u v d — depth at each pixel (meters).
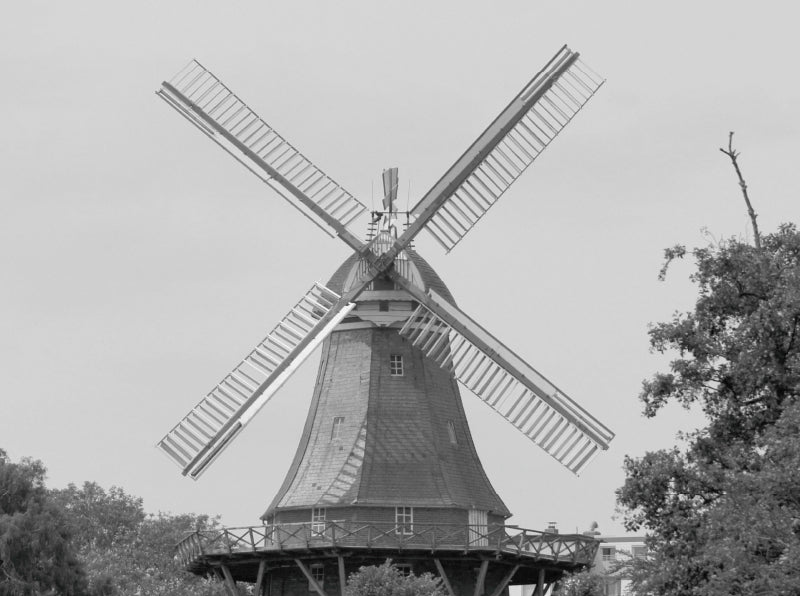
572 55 72.06
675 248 49.28
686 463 47.28
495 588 70.69
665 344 49.12
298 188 71.56
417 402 72.50
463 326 71.62
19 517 64.50
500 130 71.75
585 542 71.69
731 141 50.62
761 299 48.25
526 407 70.38
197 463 69.62
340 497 70.06
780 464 42.84
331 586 70.19
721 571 42.56
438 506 70.12
